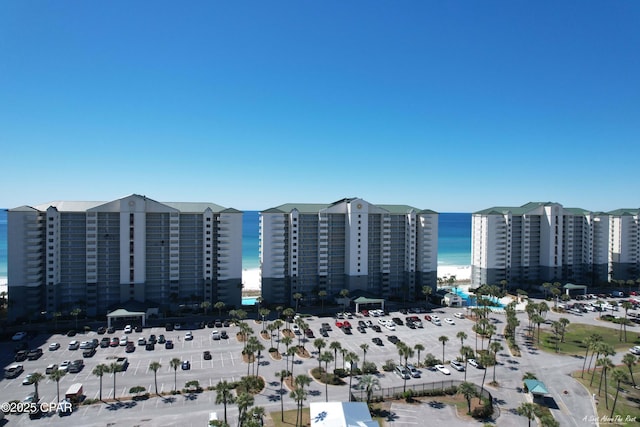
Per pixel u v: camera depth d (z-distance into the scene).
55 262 154.12
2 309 166.62
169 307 168.00
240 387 93.75
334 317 164.88
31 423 80.69
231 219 173.12
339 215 191.62
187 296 169.38
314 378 103.44
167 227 167.50
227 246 172.62
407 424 82.62
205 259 170.25
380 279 197.00
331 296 190.12
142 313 149.38
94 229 159.38
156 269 166.88
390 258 198.12
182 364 109.62
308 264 187.00
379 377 104.75
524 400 93.81
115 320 150.38
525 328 151.62
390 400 92.88
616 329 151.25
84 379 101.62
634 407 91.19
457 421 84.00
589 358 120.81
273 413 85.88
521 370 111.19
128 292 160.75
